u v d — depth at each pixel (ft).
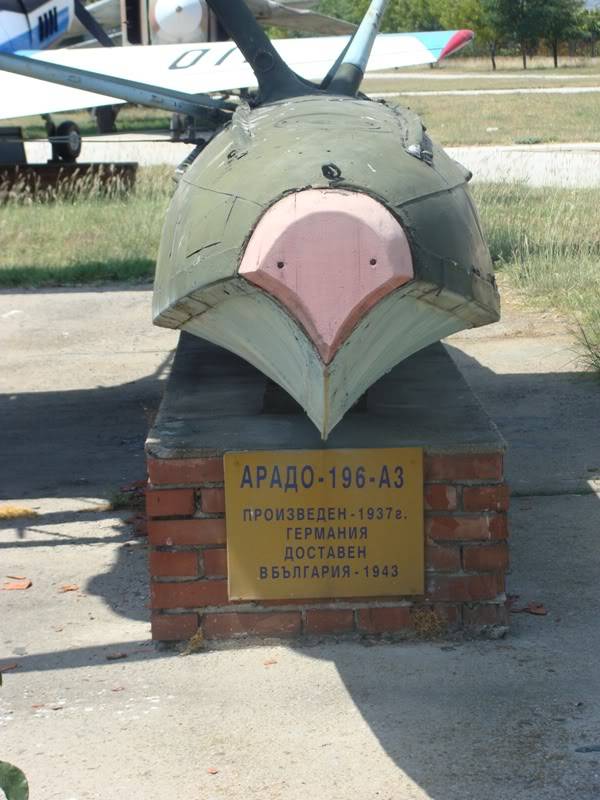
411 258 14.75
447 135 77.25
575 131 77.97
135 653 16.47
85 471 22.04
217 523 16.35
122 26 48.26
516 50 192.85
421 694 15.46
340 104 17.35
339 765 14.46
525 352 27.35
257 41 18.75
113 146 73.36
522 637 16.49
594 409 23.90
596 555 18.43
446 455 16.25
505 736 14.76
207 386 18.75
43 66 20.35
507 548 16.39
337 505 16.28
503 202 43.96
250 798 14.10
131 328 31.07
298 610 16.51
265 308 15.12
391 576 16.40
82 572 18.48
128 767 14.53
